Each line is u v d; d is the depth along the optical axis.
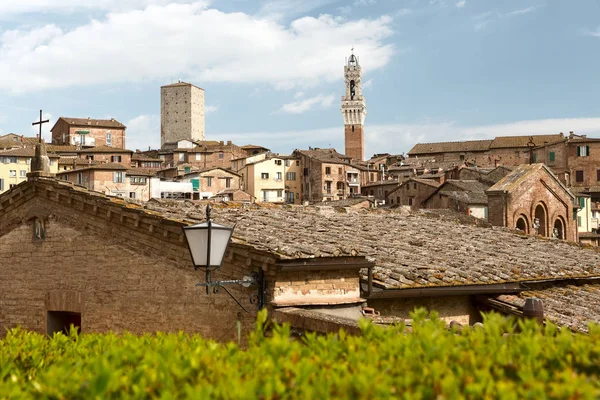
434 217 25.34
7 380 7.40
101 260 15.07
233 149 155.88
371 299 14.20
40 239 16.28
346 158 145.25
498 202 42.28
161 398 5.87
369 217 22.23
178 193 114.38
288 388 6.12
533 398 5.45
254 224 15.80
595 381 6.09
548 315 15.79
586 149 119.69
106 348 8.97
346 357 7.14
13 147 120.75
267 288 12.21
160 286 13.98
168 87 198.50
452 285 15.09
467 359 6.51
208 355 6.99
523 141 153.88
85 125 152.75
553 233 45.66
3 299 16.88
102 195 15.10
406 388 5.87
